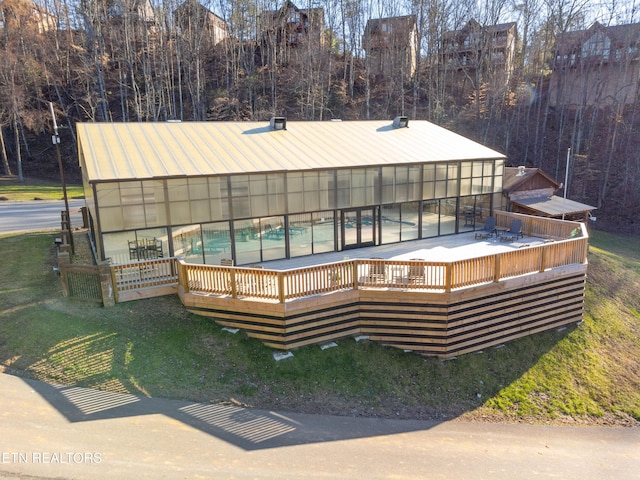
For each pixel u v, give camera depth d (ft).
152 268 48.55
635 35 153.69
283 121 74.54
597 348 55.01
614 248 104.22
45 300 48.03
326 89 180.24
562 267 54.70
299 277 44.93
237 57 193.57
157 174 53.16
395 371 46.01
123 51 181.16
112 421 32.81
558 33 160.56
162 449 30.37
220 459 30.37
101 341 41.78
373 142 75.25
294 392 41.27
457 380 46.39
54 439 29.66
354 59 199.00
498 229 77.71
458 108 173.37
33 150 177.06
